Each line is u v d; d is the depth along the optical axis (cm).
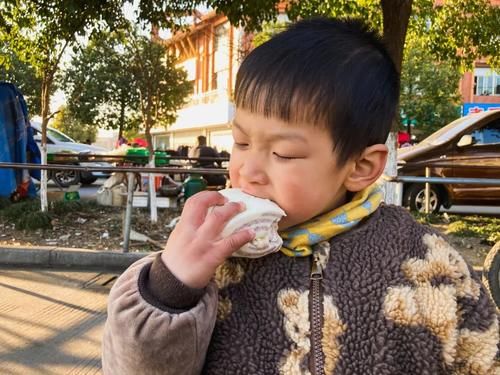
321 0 717
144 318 75
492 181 426
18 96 823
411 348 92
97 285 447
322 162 88
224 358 92
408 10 573
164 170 500
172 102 1241
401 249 98
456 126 807
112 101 1733
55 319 362
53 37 640
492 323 97
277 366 91
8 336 330
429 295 95
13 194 816
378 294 94
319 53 88
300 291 94
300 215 91
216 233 79
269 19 664
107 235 604
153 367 76
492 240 574
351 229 99
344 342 91
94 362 298
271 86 86
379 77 92
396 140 584
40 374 282
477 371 94
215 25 2248
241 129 91
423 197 775
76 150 1273
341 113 87
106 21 629
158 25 686
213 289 83
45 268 504
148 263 84
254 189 90
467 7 814
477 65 2920
